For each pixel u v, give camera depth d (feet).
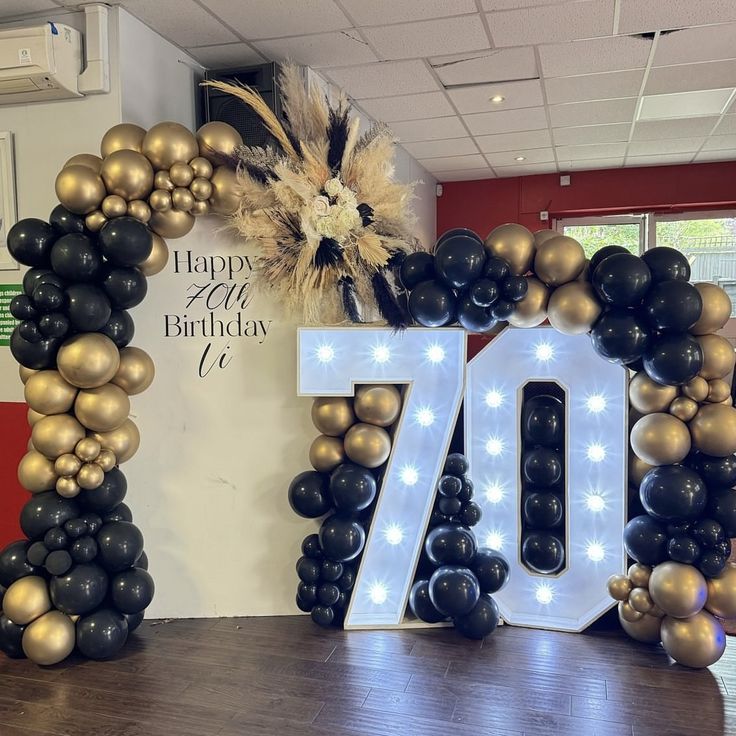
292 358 9.67
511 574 9.26
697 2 11.23
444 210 25.94
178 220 8.82
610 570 8.86
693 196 23.32
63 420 8.29
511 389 9.12
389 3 10.97
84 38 10.52
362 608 9.27
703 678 7.84
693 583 7.77
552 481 8.94
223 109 12.23
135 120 10.94
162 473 9.80
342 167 9.28
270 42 12.28
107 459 8.44
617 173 23.98
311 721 7.05
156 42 11.59
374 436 8.82
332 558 8.93
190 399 9.75
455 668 8.13
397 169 20.38
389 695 7.54
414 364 9.03
